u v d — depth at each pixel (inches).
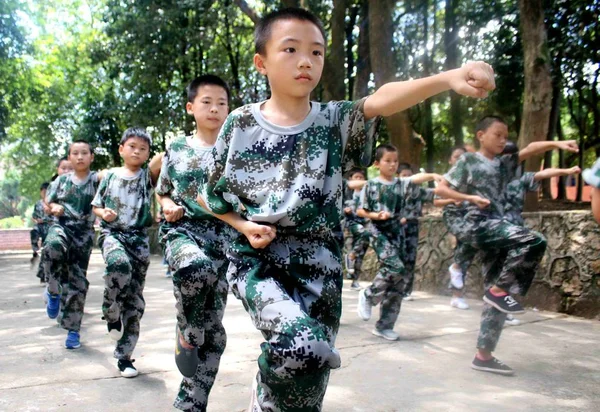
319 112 74.1
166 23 569.0
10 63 673.0
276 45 71.2
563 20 437.1
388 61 413.1
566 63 466.0
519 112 530.6
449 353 158.4
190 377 98.5
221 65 647.8
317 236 72.2
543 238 132.0
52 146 945.5
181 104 630.5
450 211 168.9
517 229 136.7
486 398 119.4
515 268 133.2
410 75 558.6
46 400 117.8
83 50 781.3
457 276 239.3
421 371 139.8
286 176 71.2
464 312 229.0
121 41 599.8
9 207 1877.5
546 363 147.3
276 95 74.0
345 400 117.9
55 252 163.3
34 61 780.0
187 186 110.0
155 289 306.8
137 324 138.7
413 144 422.9
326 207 71.4
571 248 224.2
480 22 485.1
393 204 189.3
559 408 113.3
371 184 191.2
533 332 186.2
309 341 59.1
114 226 141.6
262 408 65.5
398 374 137.2
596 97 551.5
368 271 350.0
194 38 570.3
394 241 189.5
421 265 304.8
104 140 799.1
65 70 882.1
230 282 73.4
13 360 151.3
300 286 71.2
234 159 73.4
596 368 142.5
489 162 151.6
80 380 132.4
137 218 142.4
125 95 677.9
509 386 127.6
